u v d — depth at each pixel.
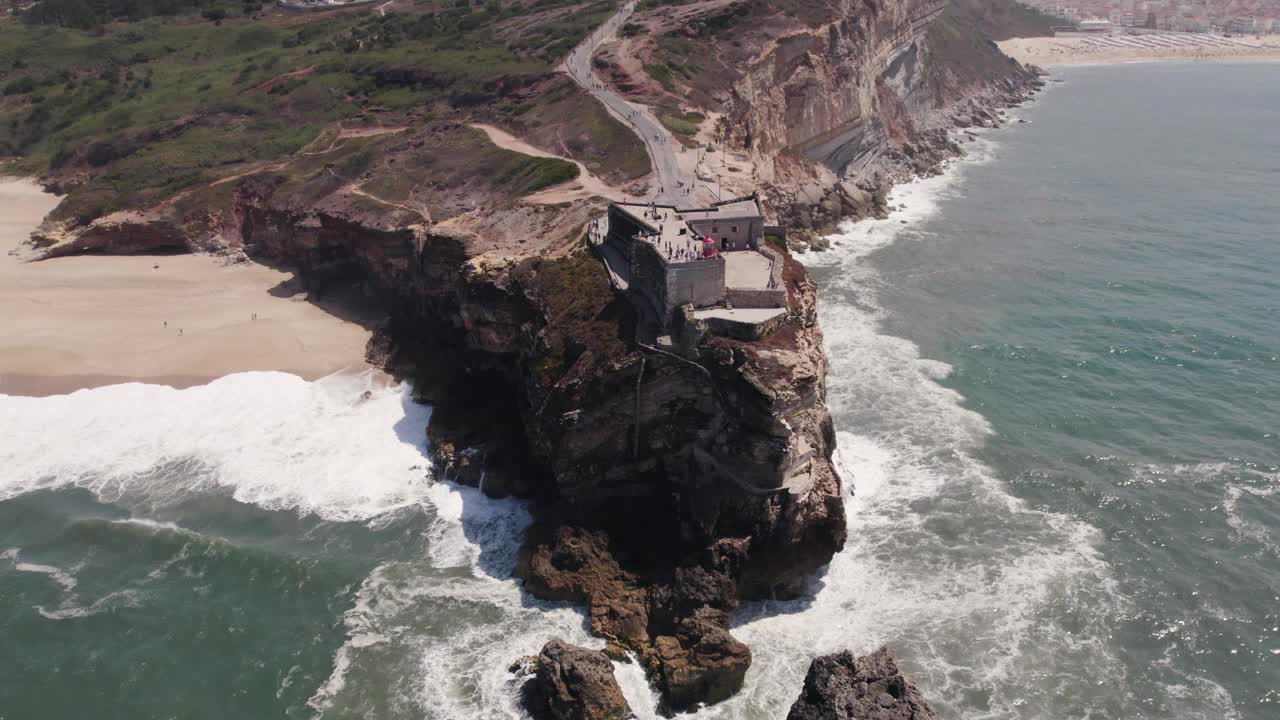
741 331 53.41
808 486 50.50
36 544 56.81
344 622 50.25
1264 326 81.19
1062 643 48.00
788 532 50.09
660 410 55.12
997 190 131.12
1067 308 87.00
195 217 107.88
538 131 102.81
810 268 98.69
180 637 49.44
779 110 116.12
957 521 57.28
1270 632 48.59
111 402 72.19
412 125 120.69
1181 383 72.62
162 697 45.72
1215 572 52.81
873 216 117.50
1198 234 106.94
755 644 48.06
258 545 56.41
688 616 47.31
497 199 89.00
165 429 69.06
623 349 56.00
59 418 70.25
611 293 62.12
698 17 123.50
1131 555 54.25
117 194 116.62
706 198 79.75
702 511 51.88
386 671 46.91
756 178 96.25
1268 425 66.50
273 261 104.12
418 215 88.06
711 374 53.06
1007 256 101.75
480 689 45.62
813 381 51.66
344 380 75.75
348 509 60.12
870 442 65.69
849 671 40.28
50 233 109.81
